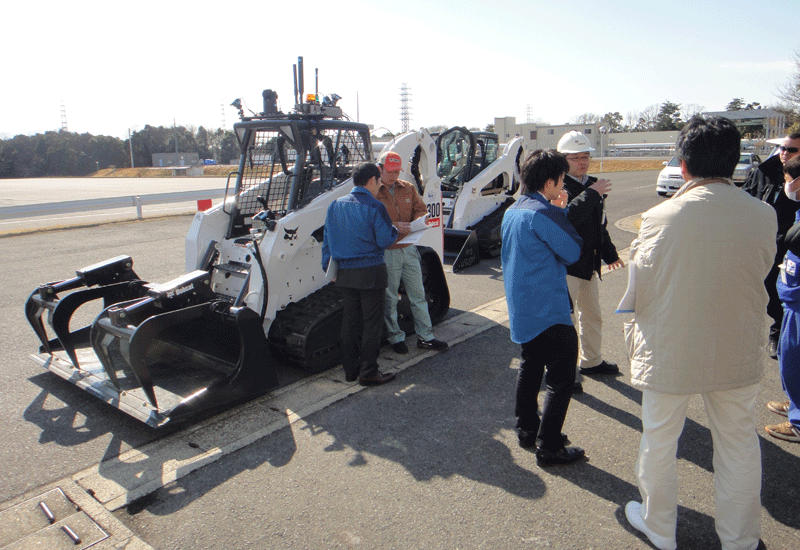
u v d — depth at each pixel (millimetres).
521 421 3137
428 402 3785
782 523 2504
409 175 5254
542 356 2936
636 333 2303
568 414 3574
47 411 3754
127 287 4402
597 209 3600
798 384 3146
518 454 3125
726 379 2104
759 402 3711
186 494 2809
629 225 11727
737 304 2061
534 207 2756
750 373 2121
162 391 3721
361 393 3941
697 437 3285
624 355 4605
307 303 4445
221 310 3721
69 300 4062
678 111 92375
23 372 4418
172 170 67938
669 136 77562
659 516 2303
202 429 3465
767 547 2348
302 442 3293
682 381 2117
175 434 3416
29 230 11711
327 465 3045
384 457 3115
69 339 4094
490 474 2934
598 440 3264
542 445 2951
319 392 3969
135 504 2734
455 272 7840
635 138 79938
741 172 15695
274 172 4859
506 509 2643
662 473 2256
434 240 5562
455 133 9258
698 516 2584
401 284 5102
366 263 3770
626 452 3135
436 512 2631
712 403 2227
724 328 2070
